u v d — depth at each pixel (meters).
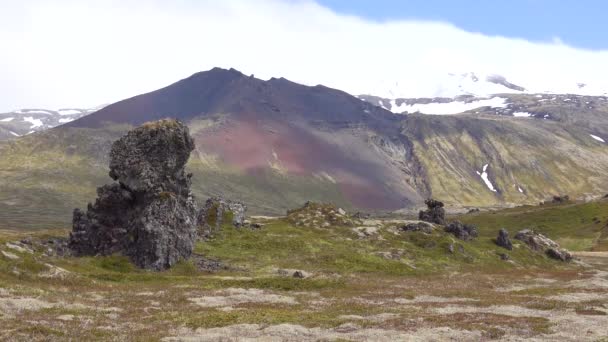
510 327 44.62
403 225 151.62
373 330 42.09
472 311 55.44
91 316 43.91
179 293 62.41
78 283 62.97
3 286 51.59
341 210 159.88
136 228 87.38
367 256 115.31
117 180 95.31
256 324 43.12
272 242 117.69
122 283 69.44
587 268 152.12
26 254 71.31
